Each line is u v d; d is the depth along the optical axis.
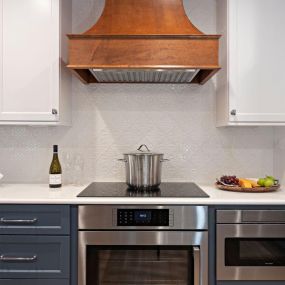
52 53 1.86
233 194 1.76
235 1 1.87
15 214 1.60
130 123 2.20
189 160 2.21
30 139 2.21
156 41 1.67
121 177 2.20
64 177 2.19
